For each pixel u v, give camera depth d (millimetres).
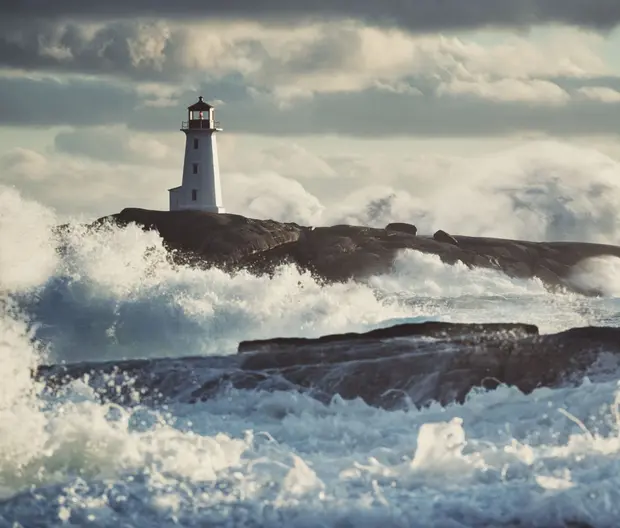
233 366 46125
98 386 44969
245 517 29703
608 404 38594
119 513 30000
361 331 90125
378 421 39531
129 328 91562
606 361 43531
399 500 30531
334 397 42094
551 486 31000
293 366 45312
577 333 45844
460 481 31781
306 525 29266
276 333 91062
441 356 44406
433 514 29625
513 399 40406
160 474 32375
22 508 30219
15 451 33281
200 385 44156
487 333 52219
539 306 123438
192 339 89625
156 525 29344
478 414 39438
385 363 44250
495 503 30109
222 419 40594
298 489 31359
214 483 31891
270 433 38219
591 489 30250
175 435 35125
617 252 186125
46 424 34250
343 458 34500
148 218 181375
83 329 91062
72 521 29516
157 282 99250
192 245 171500
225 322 92000
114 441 33906
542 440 36750
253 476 32406
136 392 44156
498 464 33031
